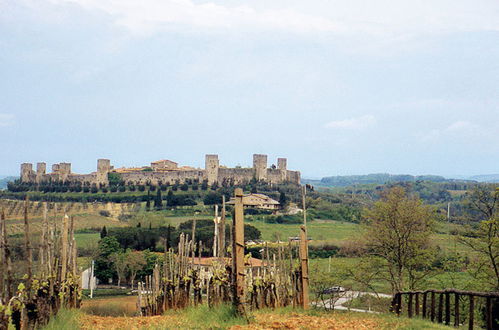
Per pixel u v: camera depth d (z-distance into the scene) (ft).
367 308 147.84
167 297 81.00
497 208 120.57
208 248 265.34
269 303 80.53
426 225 138.72
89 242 291.17
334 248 275.80
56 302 62.80
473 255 128.98
